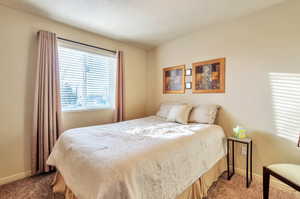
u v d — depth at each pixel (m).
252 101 2.03
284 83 1.78
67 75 2.39
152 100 3.49
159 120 2.63
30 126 2.03
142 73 3.52
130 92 3.28
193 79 2.68
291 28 1.73
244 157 2.11
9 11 1.86
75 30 2.43
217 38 2.36
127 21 2.23
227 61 2.26
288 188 1.73
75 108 2.49
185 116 2.38
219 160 2.03
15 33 1.90
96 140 1.49
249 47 2.04
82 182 1.06
